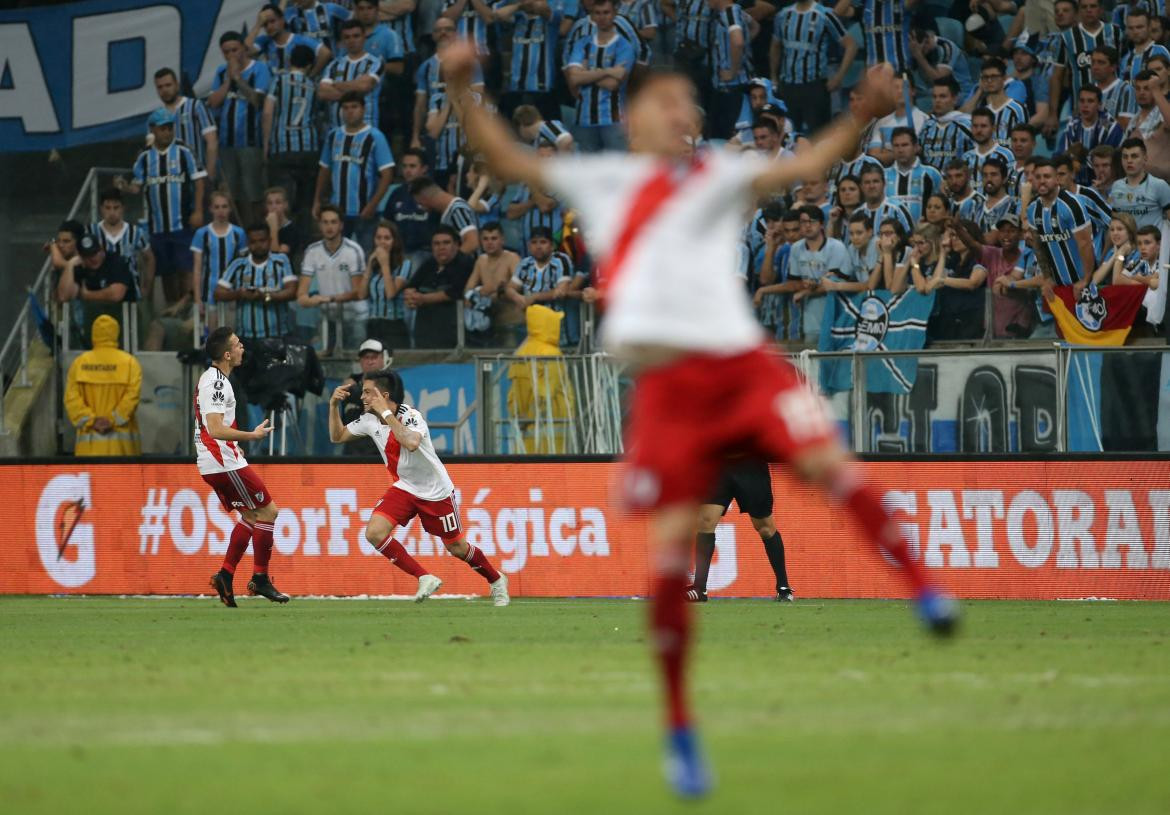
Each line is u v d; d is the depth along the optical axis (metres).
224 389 47.72
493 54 71.12
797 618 40.50
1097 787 14.80
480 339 63.16
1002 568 49.22
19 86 79.06
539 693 22.92
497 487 54.94
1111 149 57.69
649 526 52.59
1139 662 27.09
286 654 30.31
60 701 22.45
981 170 60.56
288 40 73.12
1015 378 49.53
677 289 15.45
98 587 59.59
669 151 16.16
